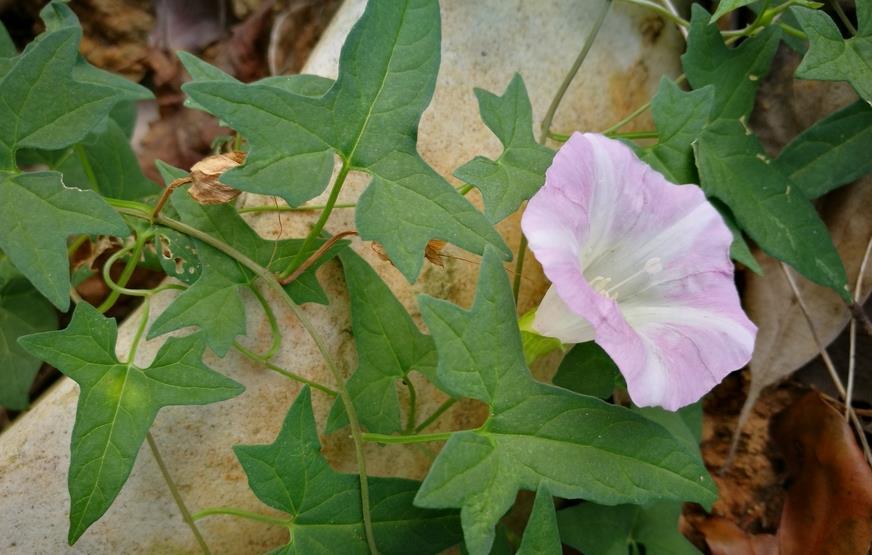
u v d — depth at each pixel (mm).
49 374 221
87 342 162
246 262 178
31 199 159
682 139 203
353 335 191
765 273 233
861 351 232
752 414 241
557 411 164
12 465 171
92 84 163
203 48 270
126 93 191
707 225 185
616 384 197
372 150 164
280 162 158
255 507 189
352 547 171
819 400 226
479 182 180
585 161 172
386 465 201
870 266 222
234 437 185
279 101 158
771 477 237
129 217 184
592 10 223
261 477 162
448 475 153
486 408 213
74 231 158
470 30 210
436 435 169
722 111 211
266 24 265
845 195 227
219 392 166
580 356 197
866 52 195
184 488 182
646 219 182
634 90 231
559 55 220
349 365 194
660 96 203
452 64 208
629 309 187
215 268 180
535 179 184
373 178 165
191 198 182
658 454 167
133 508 179
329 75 199
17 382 208
